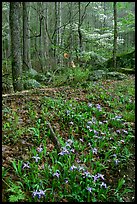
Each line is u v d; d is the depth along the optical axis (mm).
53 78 12789
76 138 6293
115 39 15125
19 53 10594
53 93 9266
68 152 5258
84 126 6715
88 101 8508
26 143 5539
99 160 5527
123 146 6281
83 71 13125
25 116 6773
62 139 6105
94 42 19344
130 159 5852
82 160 5445
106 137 6383
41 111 7172
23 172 4789
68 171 4973
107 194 4812
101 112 7527
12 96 8438
